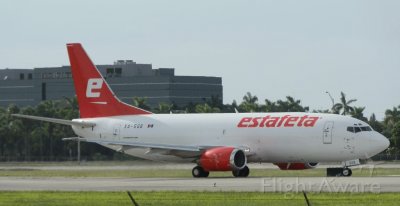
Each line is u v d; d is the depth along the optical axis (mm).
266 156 162125
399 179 135000
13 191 118750
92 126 181625
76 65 184375
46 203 98875
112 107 181125
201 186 125625
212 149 160625
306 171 177750
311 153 157875
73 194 110875
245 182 133750
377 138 155625
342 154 156000
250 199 98938
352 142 155000
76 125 182250
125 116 179625
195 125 170250
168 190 117000
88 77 183250
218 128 166875
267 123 161750
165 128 173625
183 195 105688
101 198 103375
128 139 177375
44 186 131875
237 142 164125
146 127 176000
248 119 164375
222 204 94188
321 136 156375
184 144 170750
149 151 167875
